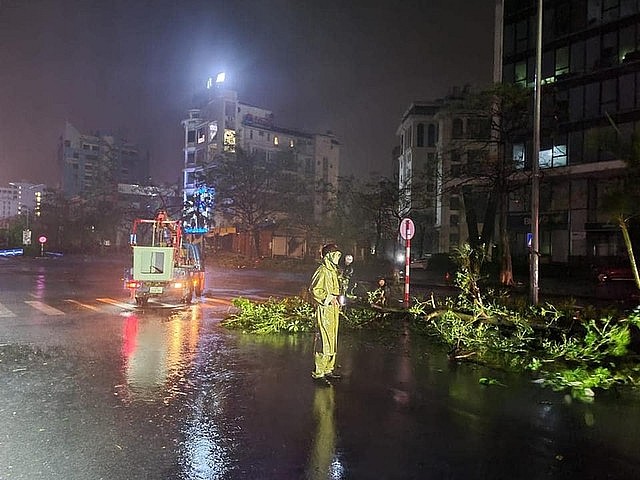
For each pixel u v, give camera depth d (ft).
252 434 18.84
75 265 146.92
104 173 275.18
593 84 133.69
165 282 56.13
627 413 21.63
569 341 30.86
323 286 26.71
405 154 234.58
